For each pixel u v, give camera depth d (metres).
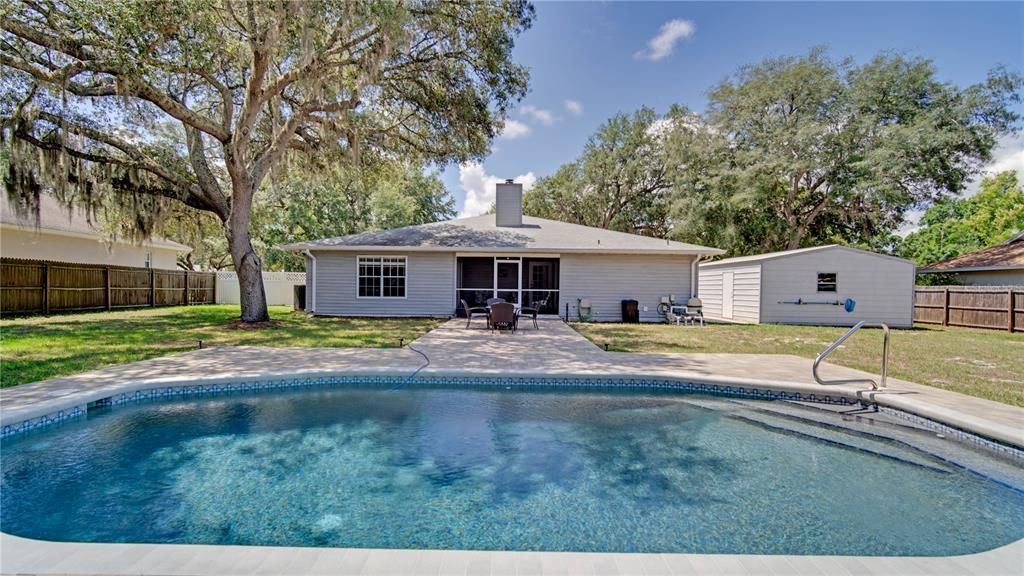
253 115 10.12
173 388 5.25
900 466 3.80
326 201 26.16
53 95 8.51
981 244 28.70
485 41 10.80
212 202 11.92
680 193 23.72
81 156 10.16
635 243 14.00
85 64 7.89
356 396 5.57
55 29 7.66
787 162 20.41
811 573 1.90
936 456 3.99
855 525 2.90
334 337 9.03
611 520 2.95
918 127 18.14
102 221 13.34
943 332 12.23
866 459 3.93
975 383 5.58
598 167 28.52
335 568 1.88
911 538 2.76
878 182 18.42
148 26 7.49
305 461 3.82
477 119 12.50
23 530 2.74
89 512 2.96
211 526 2.83
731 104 22.53
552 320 13.65
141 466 3.68
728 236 21.78
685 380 5.80
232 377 5.49
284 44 9.70
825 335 10.71
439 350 7.56
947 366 6.79
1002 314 12.69
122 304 15.91
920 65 19.11
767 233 22.09
